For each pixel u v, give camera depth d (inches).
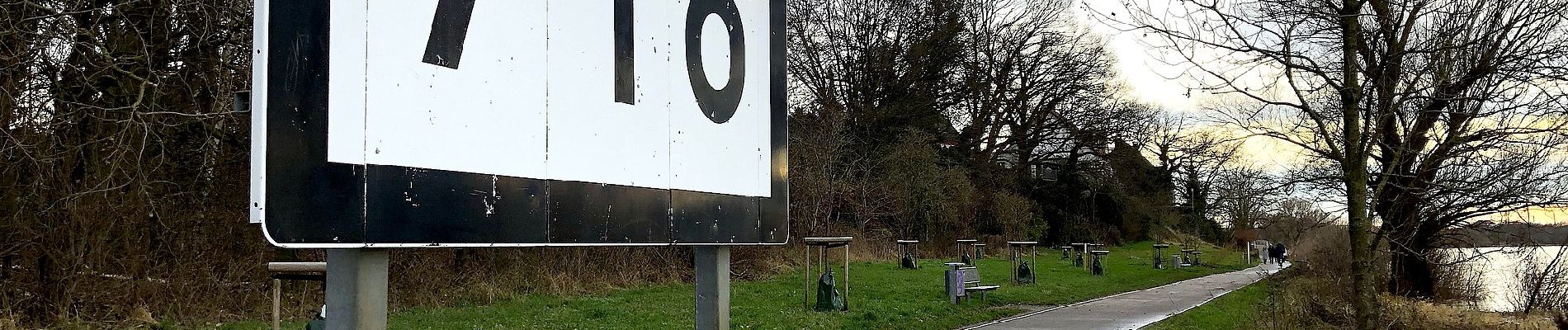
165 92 474.9
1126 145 1935.3
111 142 454.9
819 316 585.6
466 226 136.5
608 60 164.2
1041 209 1902.1
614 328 526.9
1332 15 397.4
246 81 500.1
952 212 1541.6
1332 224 508.1
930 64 1540.4
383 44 127.1
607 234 161.8
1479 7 382.3
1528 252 473.1
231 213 523.5
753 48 211.0
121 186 436.1
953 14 1549.0
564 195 153.3
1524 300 553.3
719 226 194.4
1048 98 1712.6
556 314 577.6
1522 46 390.9
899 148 1493.6
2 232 432.5
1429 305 562.6
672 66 181.6
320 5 120.0
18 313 438.0
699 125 188.9
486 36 141.6
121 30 451.8
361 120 123.6
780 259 1008.9
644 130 171.9
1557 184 421.4
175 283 495.2
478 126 139.2
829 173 1321.4
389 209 126.3
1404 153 427.5
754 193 208.5
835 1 1518.2
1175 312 688.4
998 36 1626.5
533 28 149.3
